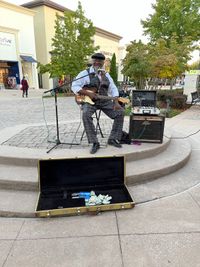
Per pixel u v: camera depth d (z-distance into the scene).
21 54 21.42
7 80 21.03
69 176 2.83
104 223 2.39
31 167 3.26
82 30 17.17
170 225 2.34
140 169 3.24
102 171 2.89
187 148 4.22
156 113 3.80
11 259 1.93
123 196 2.77
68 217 2.50
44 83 24.58
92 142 3.44
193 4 14.52
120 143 3.86
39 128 5.13
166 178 3.33
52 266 1.86
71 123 5.72
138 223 2.38
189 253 1.97
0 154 3.36
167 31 14.69
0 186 2.96
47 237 2.19
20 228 2.33
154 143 3.92
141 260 1.91
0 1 18.59
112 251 2.01
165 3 14.80
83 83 3.50
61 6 24.56
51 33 24.08
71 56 16.33
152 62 9.91
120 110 3.59
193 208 2.63
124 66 11.01
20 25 20.86
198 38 14.93
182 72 11.38
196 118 7.99
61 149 3.58
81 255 1.97
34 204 2.64
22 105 11.06
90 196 2.73
